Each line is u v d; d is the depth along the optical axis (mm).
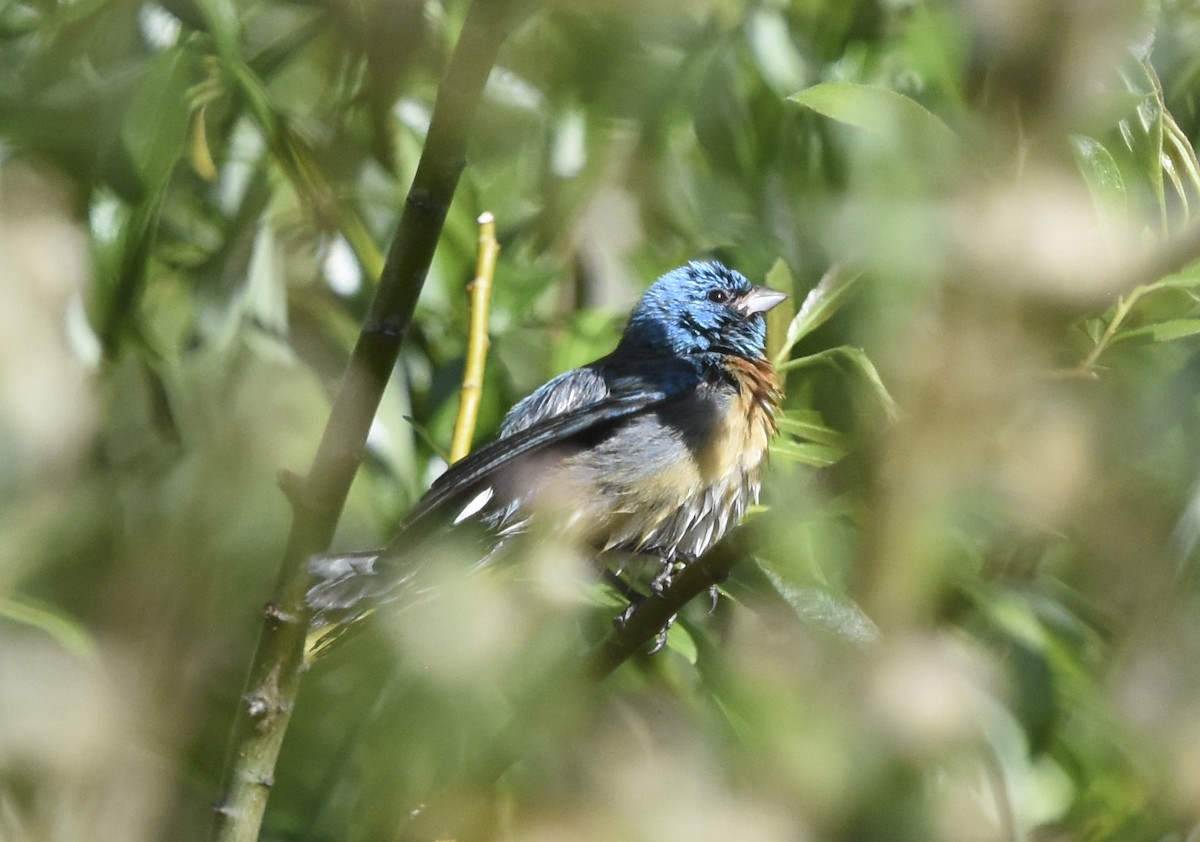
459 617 6832
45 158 8547
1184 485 7418
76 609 10344
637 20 9062
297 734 9297
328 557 7504
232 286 10172
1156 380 7223
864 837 6875
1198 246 6012
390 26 9344
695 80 9719
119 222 8867
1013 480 6375
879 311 5973
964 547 7336
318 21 9812
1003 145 6191
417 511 8516
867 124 6324
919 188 6176
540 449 9953
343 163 9969
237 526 10859
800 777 6738
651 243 10961
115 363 9547
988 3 6332
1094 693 8281
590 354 10445
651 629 7566
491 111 10094
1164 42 8828
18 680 9367
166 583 10523
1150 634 7883
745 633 8875
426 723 8320
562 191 10344
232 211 10281
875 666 6438
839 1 9898
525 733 7605
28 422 9586
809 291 9625
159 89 8391
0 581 9914
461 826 7535
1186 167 7113
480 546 9477
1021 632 8000
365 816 8602
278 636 6652
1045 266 5773
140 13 8969
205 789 9789
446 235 10312
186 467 10898
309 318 10969
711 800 6973
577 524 9789
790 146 9727
